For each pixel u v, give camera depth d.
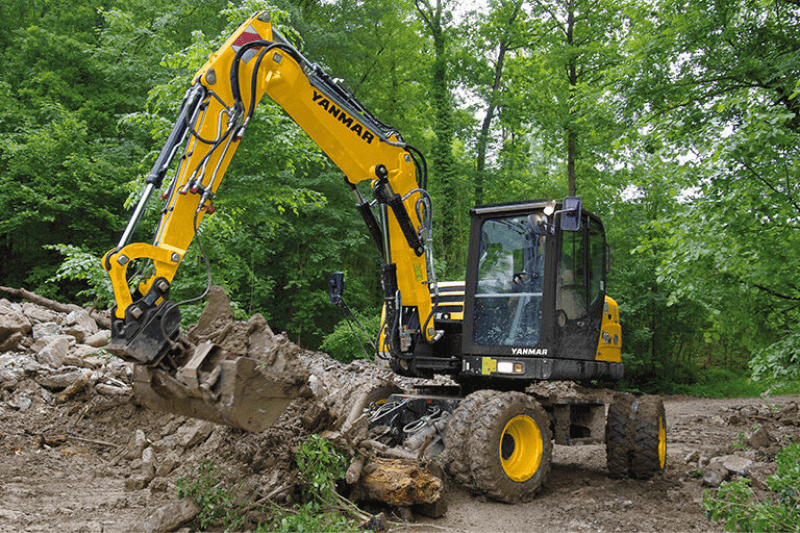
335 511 4.47
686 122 7.70
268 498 4.46
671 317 20.27
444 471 5.52
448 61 22.03
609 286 19.64
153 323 4.11
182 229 4.47
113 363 7.30
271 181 9.94
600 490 6.05
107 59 15.13
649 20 8.52
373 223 6.26
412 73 21.36
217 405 3.92
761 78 7.20
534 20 19.08
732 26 7.45
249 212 10.68
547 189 23.17
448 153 21.45
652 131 7.34
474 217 6.54
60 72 15.35
